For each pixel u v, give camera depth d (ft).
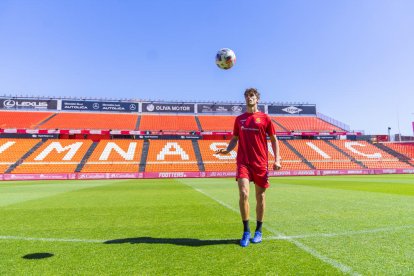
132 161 137.39
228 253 12.54
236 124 15.58
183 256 12.17
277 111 204.85
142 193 46.29
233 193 45.42
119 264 11.24
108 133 149.59
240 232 16.93
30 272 10.49
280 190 48.65
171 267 10.82
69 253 12.82
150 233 16.85
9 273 10.41
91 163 132.36
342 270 10.39
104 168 129.49
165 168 134.10
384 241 14.51
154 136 166.30
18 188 62.08
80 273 10.34
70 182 87.81
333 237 15.40
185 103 198.18
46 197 41.16
